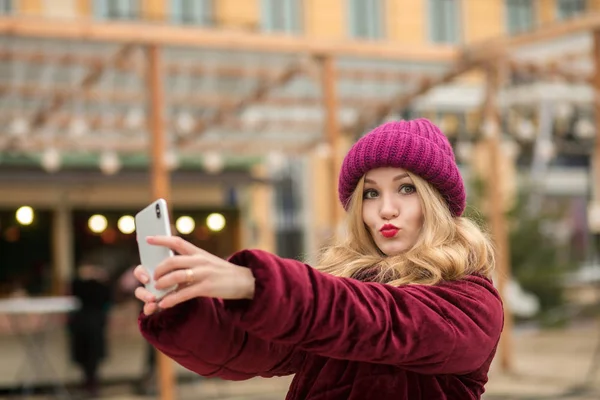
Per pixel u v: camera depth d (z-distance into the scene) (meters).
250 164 13.90
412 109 16.00
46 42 8.26
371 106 11.45
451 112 16.33
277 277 1.42
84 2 15.49
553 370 10.79
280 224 17.19
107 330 10.99
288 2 17.67
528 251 17.66
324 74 9.15
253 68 9.62
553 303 17.22
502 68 9.88
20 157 12.24
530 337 14.88
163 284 1.40
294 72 9.58
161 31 8.21
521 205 18.06
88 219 13.15
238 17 16.98
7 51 8.39
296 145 13.25
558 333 15.38
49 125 11.05
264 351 1.79
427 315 1.59
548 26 9.42
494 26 19.62
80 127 10.85
